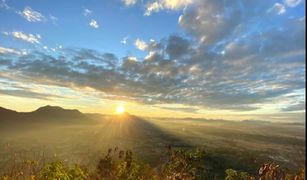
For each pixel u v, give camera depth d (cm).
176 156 1159
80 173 1048
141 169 1179
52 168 1002
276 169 685
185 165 1126
